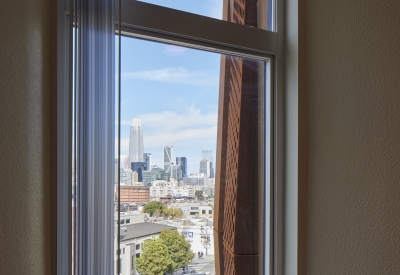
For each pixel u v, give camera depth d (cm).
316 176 128
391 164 121
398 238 120
